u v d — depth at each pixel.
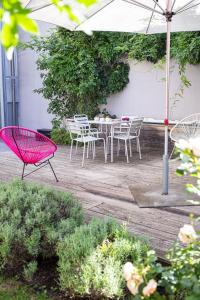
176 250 1.71
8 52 0.78
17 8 0.72
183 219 3.26
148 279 1.46
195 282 1.37
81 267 2.02
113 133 6.12
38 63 8.09
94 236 2.28
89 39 7.68
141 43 7.11
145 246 2.17
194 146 1.42
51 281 2.36
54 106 8.34
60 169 5.48
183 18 4.37
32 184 3.25
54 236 2.37
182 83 6.87
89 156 6.60
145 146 7.24
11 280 2.38
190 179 4.72
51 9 3.52
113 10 3.93
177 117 7.08
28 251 2.36
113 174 5.13
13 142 4.27
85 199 3.91
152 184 4.52
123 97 7.79
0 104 9.48
